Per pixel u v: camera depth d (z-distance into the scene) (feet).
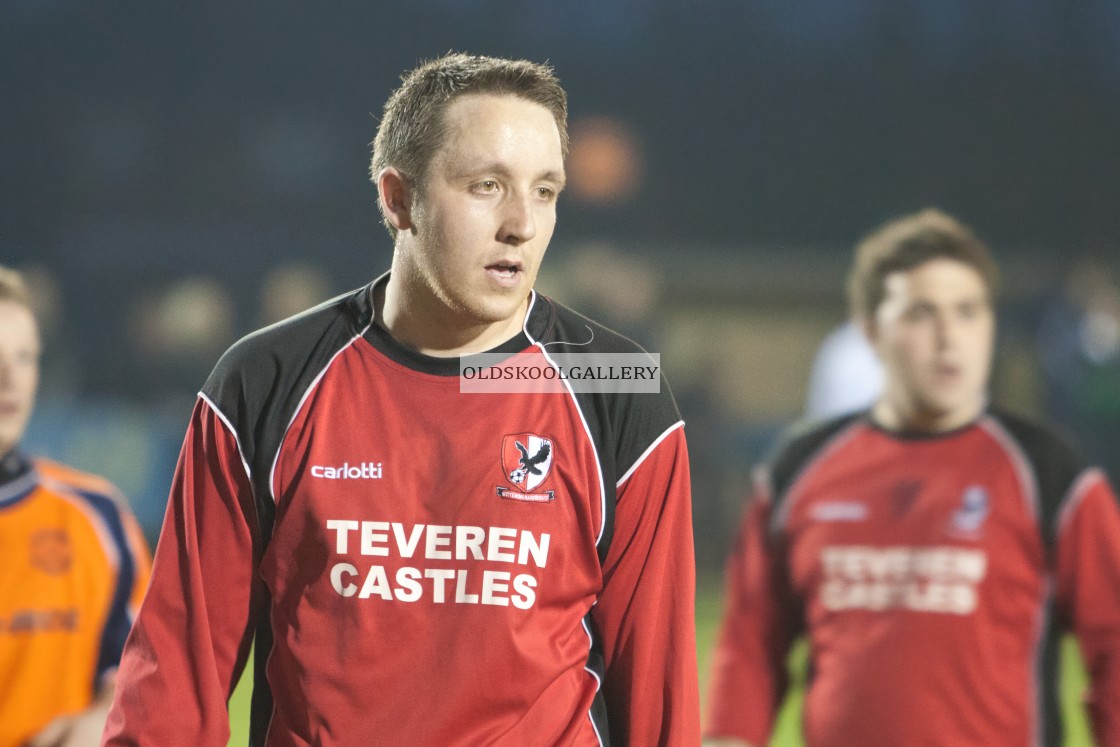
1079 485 41.63
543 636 26.16
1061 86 278.67
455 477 26.05
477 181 25.35
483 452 26.18
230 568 26.84
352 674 25.62
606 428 26.86
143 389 171.83
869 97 278.87
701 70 280.51
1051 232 266.77
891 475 42.93
